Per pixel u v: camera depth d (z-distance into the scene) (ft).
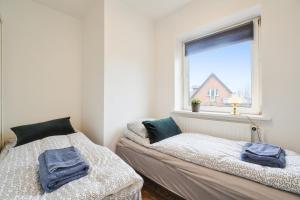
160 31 8.85
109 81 6.95
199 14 7.14
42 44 7.48
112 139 7.09
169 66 8.45
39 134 6.14
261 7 5.44
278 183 3.12
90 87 7.86
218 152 4.48
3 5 6.47
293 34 4.87
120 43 7.35
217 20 6.57
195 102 7.50
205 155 4.36
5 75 6.54
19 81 6.88
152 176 5.43
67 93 8.29
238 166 3.71
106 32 6.81
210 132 6.77
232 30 6.86
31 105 7.20
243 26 6.53
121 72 7.41
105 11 6.76
